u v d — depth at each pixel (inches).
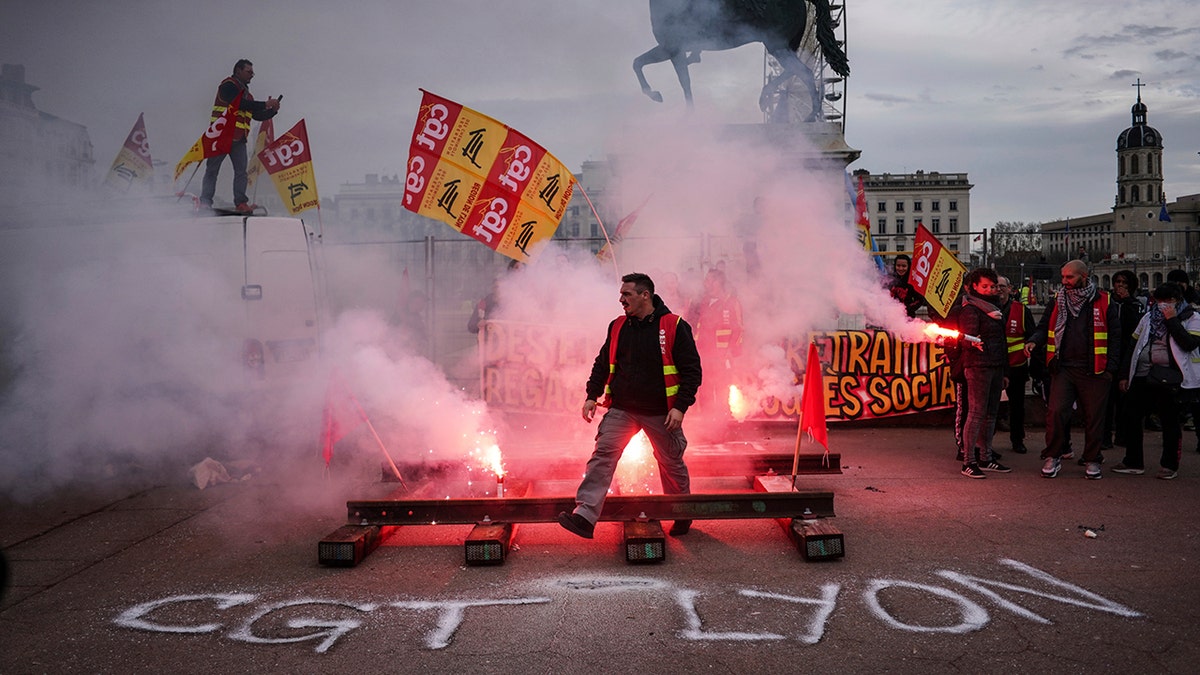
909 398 402.6
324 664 150.6
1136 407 301.7
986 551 211.2
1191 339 289.3
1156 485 285.4
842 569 198.1
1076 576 191.9
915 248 378.9
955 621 165.9
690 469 269.0
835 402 402.3
